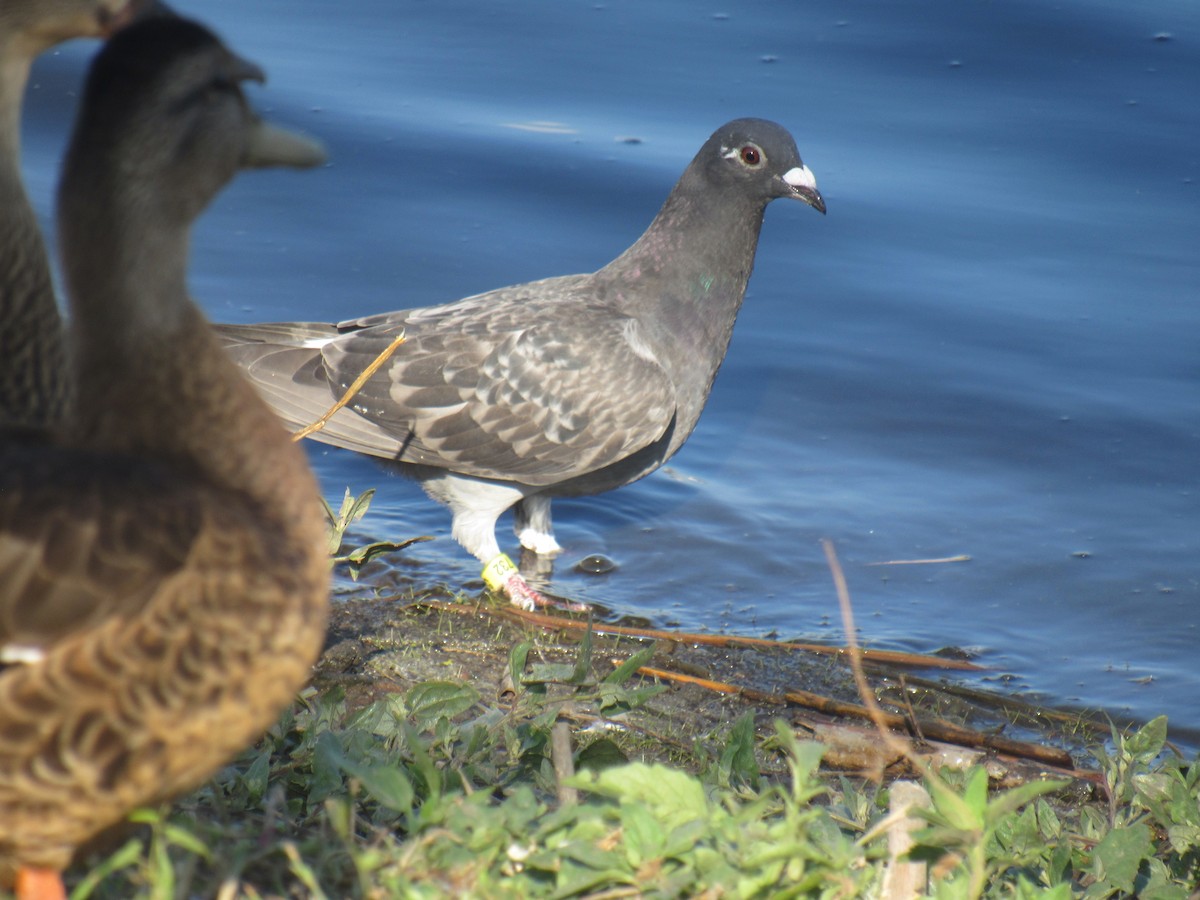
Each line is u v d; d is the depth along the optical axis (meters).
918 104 17.94
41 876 4.42
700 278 12.03
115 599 4.12
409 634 10.49
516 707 7.46
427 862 5.23
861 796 6.92
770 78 18.31
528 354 11.62
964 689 10.30
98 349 4.59
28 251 6.05
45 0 5.91
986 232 16.03
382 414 11.61
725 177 11.90
